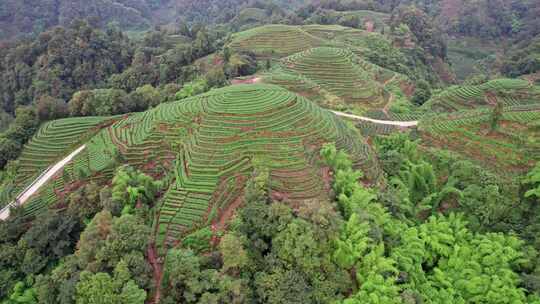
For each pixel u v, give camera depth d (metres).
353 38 111.44
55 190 49.81
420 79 92.69
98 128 60.53
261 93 56.03
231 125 50.50
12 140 59.19
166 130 53.44
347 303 30.06
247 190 38.22
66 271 32.62
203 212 41.03
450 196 46.53
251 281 32.62
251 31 109.31
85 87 100.56
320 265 31.81
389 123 63.66
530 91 65.06
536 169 44.59
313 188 42.53
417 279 34.62
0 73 104.00
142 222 36.41
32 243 38.50
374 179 46.47
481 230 42.69
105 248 31.59
